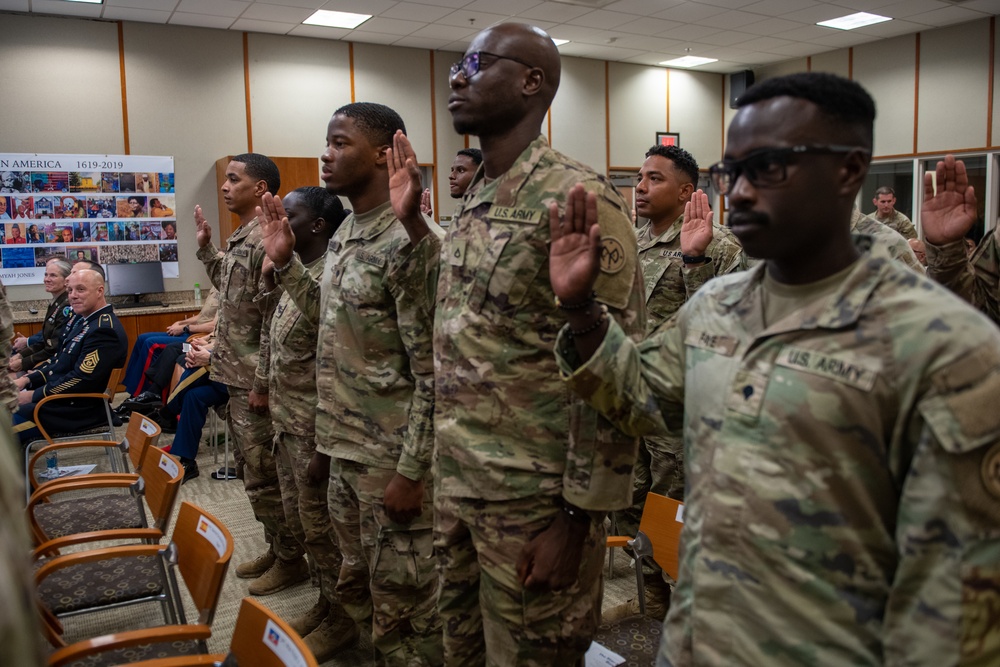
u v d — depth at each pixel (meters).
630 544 1.95
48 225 7.17
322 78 8.33
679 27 8.30
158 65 7.52
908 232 6.39
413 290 1.68
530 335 1.38
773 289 0.95
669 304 2.97
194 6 6.91
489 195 1.46
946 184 1.77
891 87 9.19
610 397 1.09
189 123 7.70
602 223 1.32
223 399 4.43
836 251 0.89
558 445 1.38
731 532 0.91
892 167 9.35
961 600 0.74
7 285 7.05
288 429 2.41
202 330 5.49
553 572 1.33
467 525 1.45
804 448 0.86
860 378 0.82
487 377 1.40
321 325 2.08
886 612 0.81
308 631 2.58
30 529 2.37
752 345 0.93
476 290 1.41
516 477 1.38
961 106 8.60
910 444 0.81
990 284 2.10
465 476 1.43
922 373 0.78
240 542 3.46
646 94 10.37
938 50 8.71
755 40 8.98
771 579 0.87
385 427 1.93
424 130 8.95
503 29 1.45
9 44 6.88
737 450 0.92
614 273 1.30
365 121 1.95
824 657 0.84
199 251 3.50
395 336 1.93
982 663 0.73
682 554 1.02
